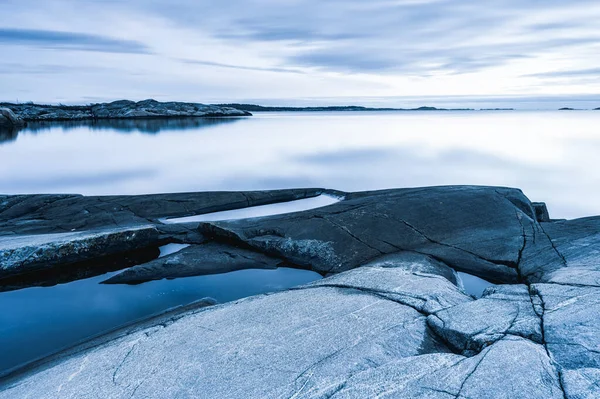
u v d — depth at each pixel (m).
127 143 32.91
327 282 6.93
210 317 5.78
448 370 3.95
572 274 6.47
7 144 32.56
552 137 35.94
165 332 5.44
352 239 9.08
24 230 10.18
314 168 20.94
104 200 12.47
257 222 9.94
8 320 6.98
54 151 28.20
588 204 14.48
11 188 16.42
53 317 7.08
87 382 4.46
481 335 4.61
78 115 70.44
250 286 8.00
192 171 20.25
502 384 3.65
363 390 3.82
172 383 4.28
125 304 7.47
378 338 4.82
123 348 5.12
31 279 8.38
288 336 5.00
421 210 10.14
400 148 29.00
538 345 4.28
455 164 22.08
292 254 8.84
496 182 17.69
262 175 19.09
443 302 5.69
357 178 18.31
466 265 8.14
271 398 3.90
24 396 4.38
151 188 16.30
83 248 8.80
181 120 69.12
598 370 3.67
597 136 36.50
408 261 8.03
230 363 4.53
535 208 12.13
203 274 8.43
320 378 4.12
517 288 6.11
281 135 39.47
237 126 52.59
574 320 4.63
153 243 9.71
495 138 35.38
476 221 9.87
